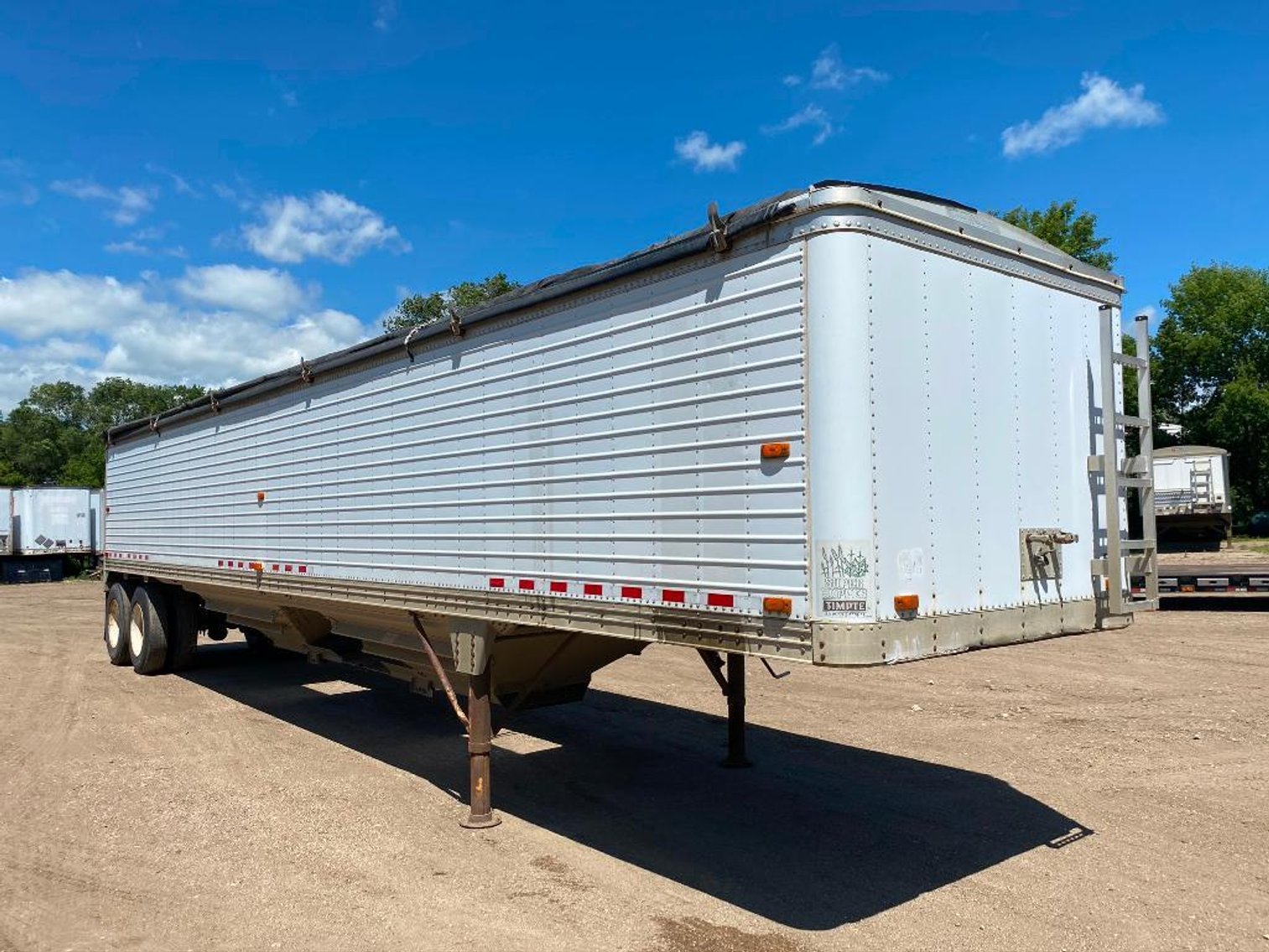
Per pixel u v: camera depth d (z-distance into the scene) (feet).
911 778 21.45
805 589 12.10
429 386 20.17
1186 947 12.90
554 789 21.11
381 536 21.71
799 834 17.88
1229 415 135.95
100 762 23.79
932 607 12.92
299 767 23.25
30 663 41.37
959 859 16.39
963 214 15.17
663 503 14.32
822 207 12.19
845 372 12.04
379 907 14.64
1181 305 150.30
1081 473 16.05
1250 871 15.60
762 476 12.78
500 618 17.76
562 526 16.34
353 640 28.91
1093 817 18.47
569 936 13.51
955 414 13.64
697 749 24.56
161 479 35.58
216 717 29.22
